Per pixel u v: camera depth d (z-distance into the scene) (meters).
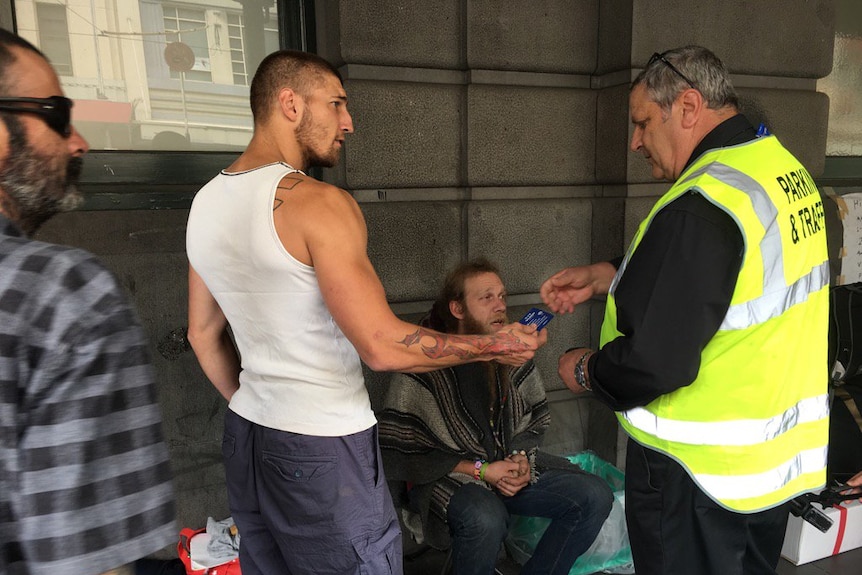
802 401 1.47
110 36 2.05
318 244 1.21
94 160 2.06
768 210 1.29
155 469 0.67
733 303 1.29
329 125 1.42
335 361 1.32
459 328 2.04
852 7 3.07
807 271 1.39
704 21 2.46
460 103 2.33
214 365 1.61
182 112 2.18
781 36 2.64
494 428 2.10
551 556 2.04
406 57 2.23
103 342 0.62
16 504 0.59
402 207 2.29
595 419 2.70
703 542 1.40
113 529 0.63
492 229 2.43
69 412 0.60
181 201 2.13
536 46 2.40
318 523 1.34
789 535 2.32
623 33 2.37
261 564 1.50
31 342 0.60
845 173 3.22
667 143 1.49
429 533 2.05
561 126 2.49
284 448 1.32
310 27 2.28
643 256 1.30
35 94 0.72
